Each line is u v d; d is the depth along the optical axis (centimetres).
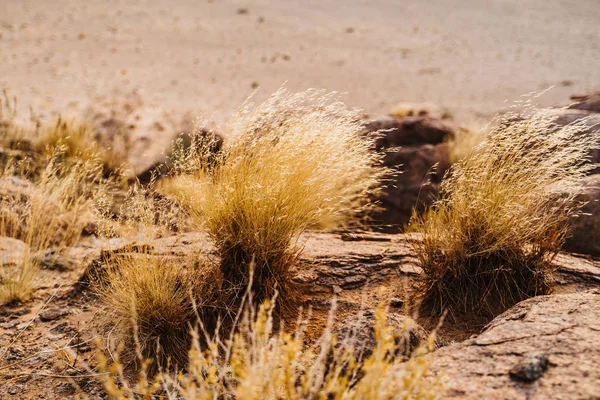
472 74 2422
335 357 238
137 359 335
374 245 473
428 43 2994
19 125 895
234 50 2655
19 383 320
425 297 385
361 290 402
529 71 2502
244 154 394
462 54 2795
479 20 3619
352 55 2662
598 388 228
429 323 364
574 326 277
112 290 369
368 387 212
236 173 385
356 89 2095
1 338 366
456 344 280
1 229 519
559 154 395
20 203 549
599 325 277
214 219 381
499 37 3206
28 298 416
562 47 3023
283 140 387
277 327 356
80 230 523
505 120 427
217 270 374
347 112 415
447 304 377
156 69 2272
